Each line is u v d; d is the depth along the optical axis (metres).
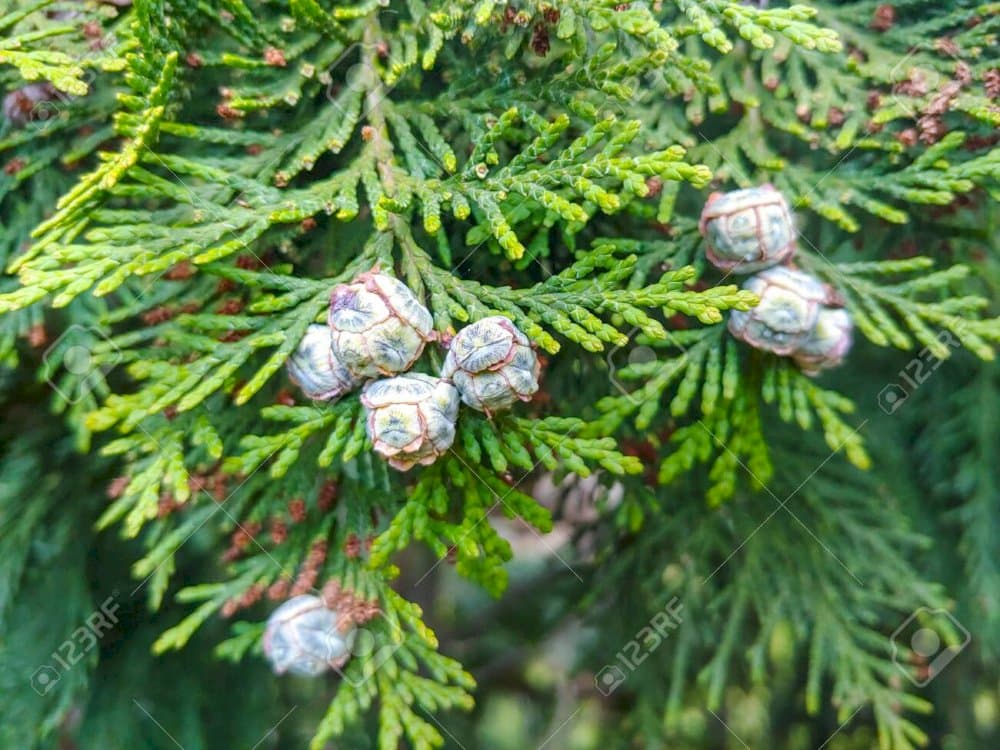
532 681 0.19
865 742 0.18
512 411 0.13
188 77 0.13
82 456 0.15
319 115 0.13
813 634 0.15
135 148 0.12
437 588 0.19
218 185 0.13
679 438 0.13
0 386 0.15
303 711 0.17
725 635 0.15
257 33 0.13
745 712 0.18
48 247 0.12
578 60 0.13
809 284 0.12
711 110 0.14
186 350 0.13
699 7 0.12
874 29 0.14
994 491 0.16
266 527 0.15
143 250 0.12
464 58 0.14
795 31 0.12
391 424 0.11
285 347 0.12
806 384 0.13
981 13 0.13
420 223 0.14
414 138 0.13
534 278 0.14
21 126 0.14
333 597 0.13
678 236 0.13
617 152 0.12
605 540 0.17
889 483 0.17
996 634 0.16
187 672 0.16
